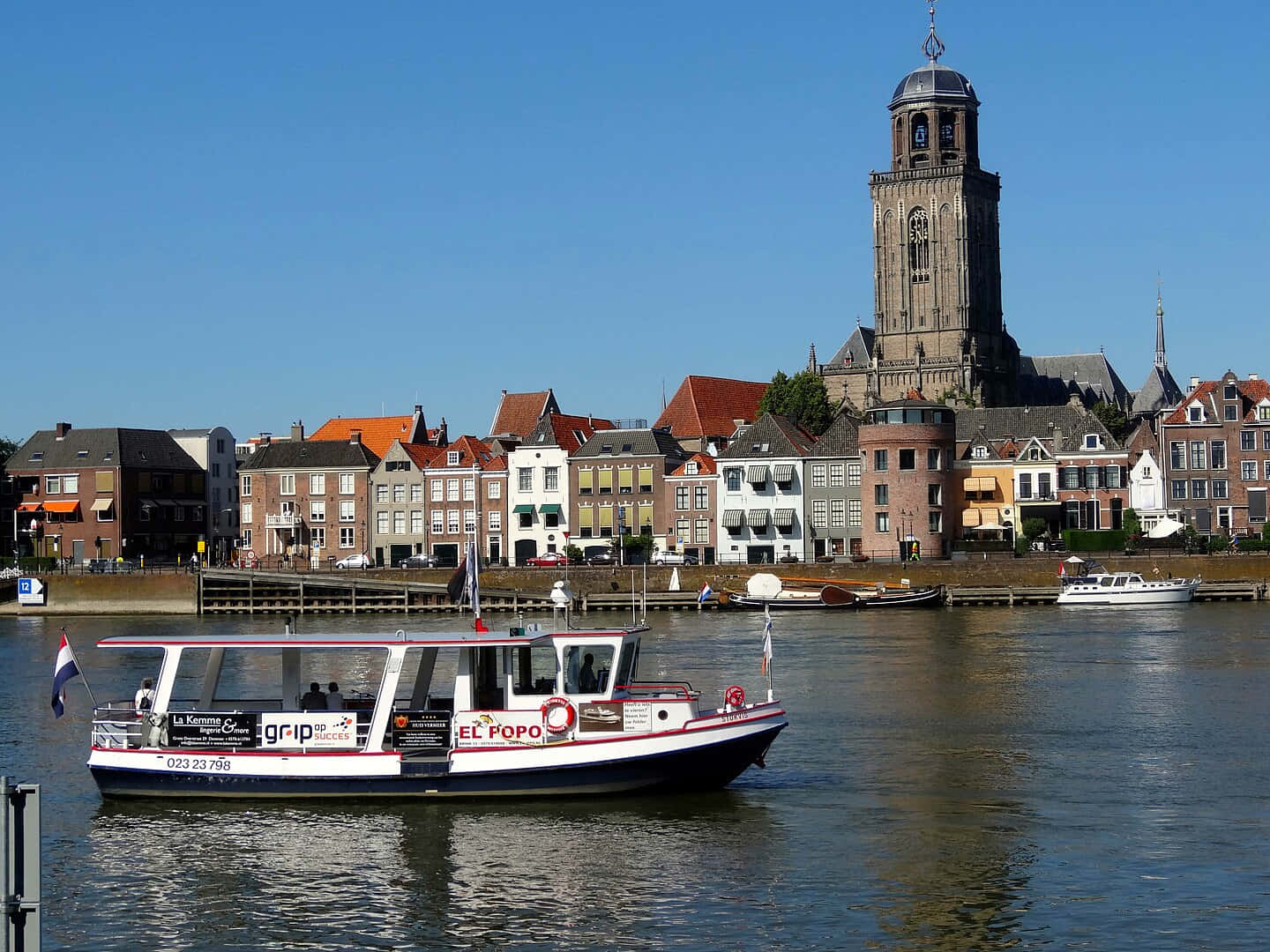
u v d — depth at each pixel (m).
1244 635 105.06
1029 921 38.31
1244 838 45.59
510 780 49.16
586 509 173.00
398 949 37.16
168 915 39.72
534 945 37.28
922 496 160.88
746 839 45.56
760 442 168.50
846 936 37.50
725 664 88.94
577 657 49.97
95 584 150.75
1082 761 57.16
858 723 66.00
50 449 193.38
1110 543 153.75
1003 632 110.38
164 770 49.59
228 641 50.47
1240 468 163.88
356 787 49.28
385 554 179.12
